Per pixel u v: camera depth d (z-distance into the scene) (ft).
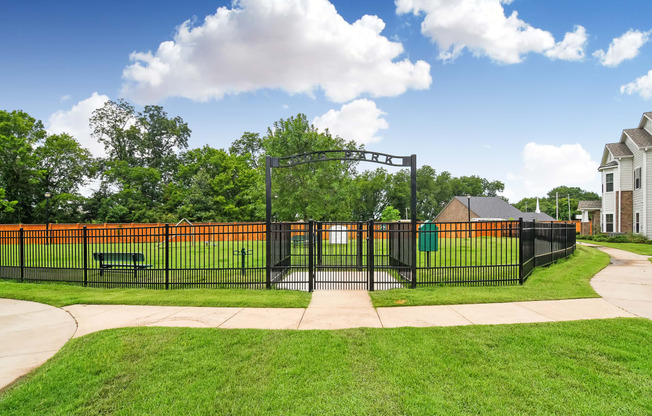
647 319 16.60
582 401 9.66
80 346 14.21
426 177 239.91
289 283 28.25
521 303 20.25
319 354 13.08
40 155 132.87
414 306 20.02
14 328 16.93
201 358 12.94
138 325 16.98
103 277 30.14
